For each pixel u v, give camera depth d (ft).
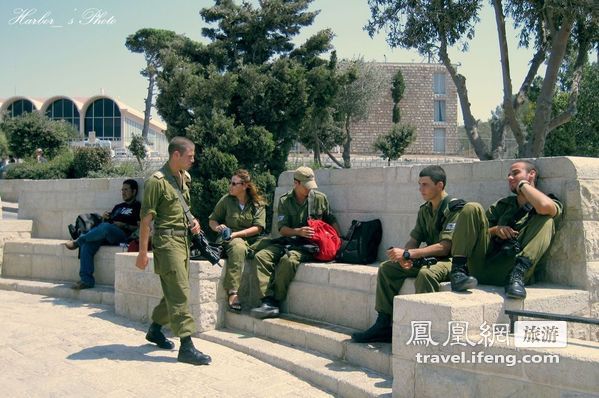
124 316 23.81
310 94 63.98
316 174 25.38
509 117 57.36
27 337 20.13
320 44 66.49
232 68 64.90
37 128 122.72
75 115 175.32
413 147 182.80
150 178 17.90
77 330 21.43
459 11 56.03
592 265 15.92
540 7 54.39
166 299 17.94
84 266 27.32
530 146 56.03
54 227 32.73
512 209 16.60
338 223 23.90
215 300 21.34
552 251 16.48
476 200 19.19
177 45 65.05
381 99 179.83
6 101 175.73
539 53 60.34
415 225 19.43
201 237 19.16
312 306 20.11
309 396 15.16
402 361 13.67
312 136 106.42
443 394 12.90
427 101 184.75
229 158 54.49
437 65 185.57
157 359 18.04
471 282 14.37
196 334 20.97
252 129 58.23
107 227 27.53
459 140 185.26
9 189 89.56
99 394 14.96
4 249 31.35
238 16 65.36
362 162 139.85
